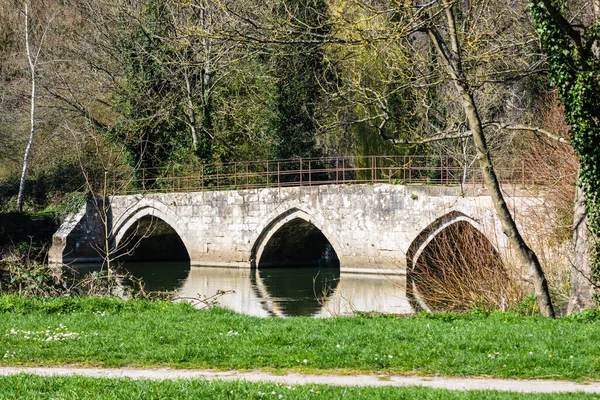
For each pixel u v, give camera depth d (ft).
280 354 36.63
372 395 28.22
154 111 137.69
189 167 136.15
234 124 135.95
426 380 32.35
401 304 83.10
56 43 159.53
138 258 144.87
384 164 138.41
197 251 130.11
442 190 104.83
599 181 54.34
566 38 53.42
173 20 122.31
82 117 149.48
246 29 56.29
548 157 86.43
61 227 136.36
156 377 32.91
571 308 56.90
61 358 37.14
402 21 50.42
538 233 74.74
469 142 108.17
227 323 45.91
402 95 111.65
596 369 33.42
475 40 51.24
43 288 62.59
